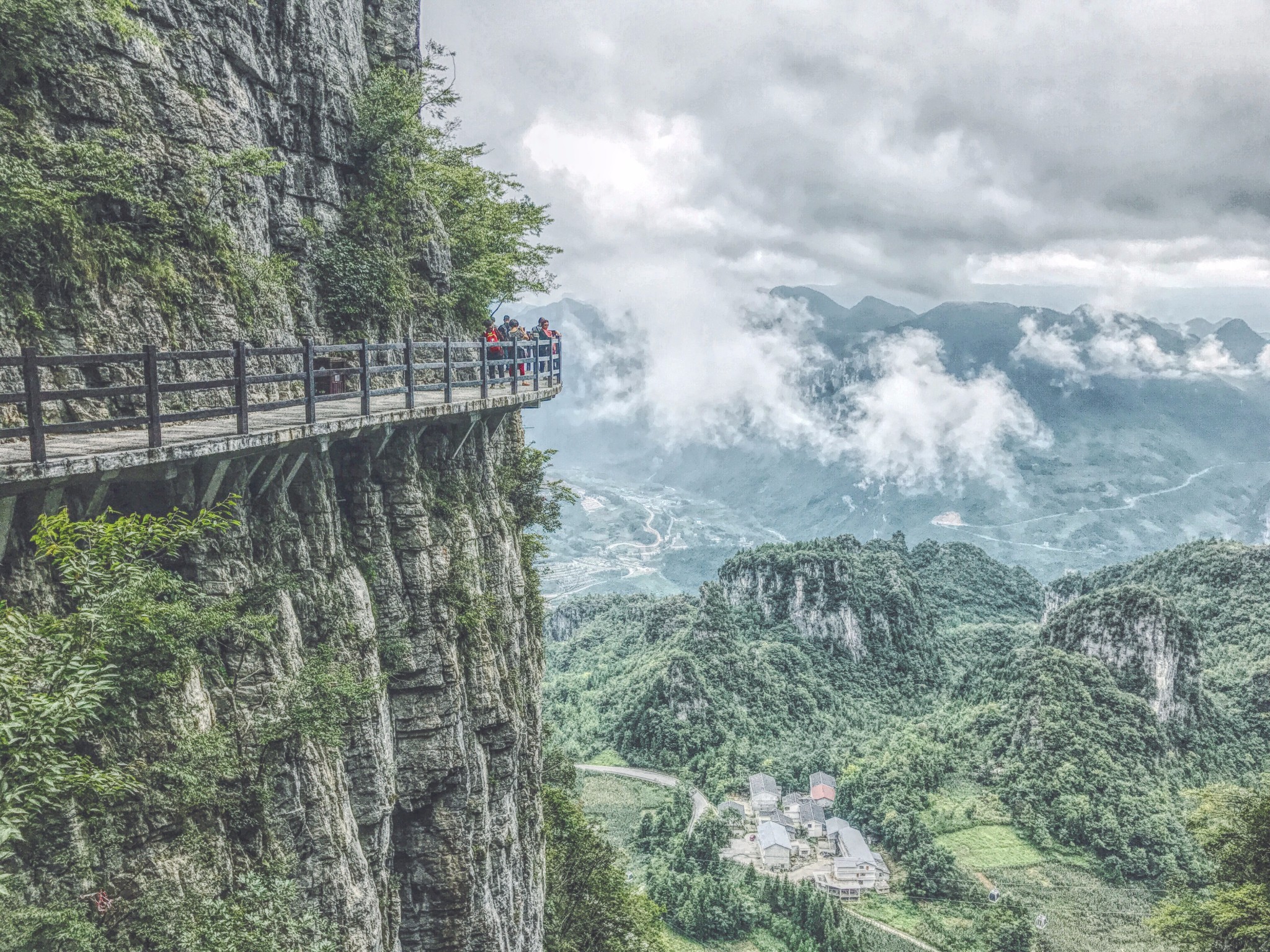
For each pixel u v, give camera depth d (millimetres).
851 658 187250
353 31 27344
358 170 26875
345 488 22281
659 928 55125
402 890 24000
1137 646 149875
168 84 18469
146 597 13328
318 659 18266
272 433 15789
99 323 16109
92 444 13984
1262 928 39375
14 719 10469
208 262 19031
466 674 26016
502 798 28156
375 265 25688
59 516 11625
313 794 17453
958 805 130750
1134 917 102625
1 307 14414
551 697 184375
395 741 23406
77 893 12211
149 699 13844
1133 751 134250
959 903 107625
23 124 15617
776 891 104875
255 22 22188
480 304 34562
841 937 95062
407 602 23406
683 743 152250
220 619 14906
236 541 16688
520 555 36219
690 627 180500
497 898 27656
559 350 39812
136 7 17391
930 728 155625
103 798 12828
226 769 14836
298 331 23359
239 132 20609
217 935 13461
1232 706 158500
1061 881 110875
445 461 27219
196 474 15453
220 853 14547
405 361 24859
